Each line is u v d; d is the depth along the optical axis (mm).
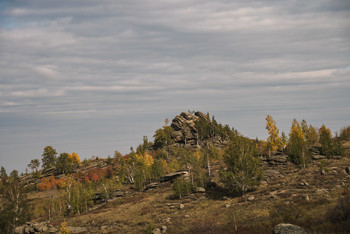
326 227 23109
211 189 60312
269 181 56156
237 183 50531
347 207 24984
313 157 69125
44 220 67938
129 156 104188
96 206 71562
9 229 54344
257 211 36250
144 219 45219
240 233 28031
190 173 72562
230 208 41750
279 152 80062
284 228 24547
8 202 59719
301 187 45438
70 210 71812
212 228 32406
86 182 100375
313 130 89688
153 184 78125
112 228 42812
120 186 88125
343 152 68188
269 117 83625
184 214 43812
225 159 55156
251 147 59062
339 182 44094
